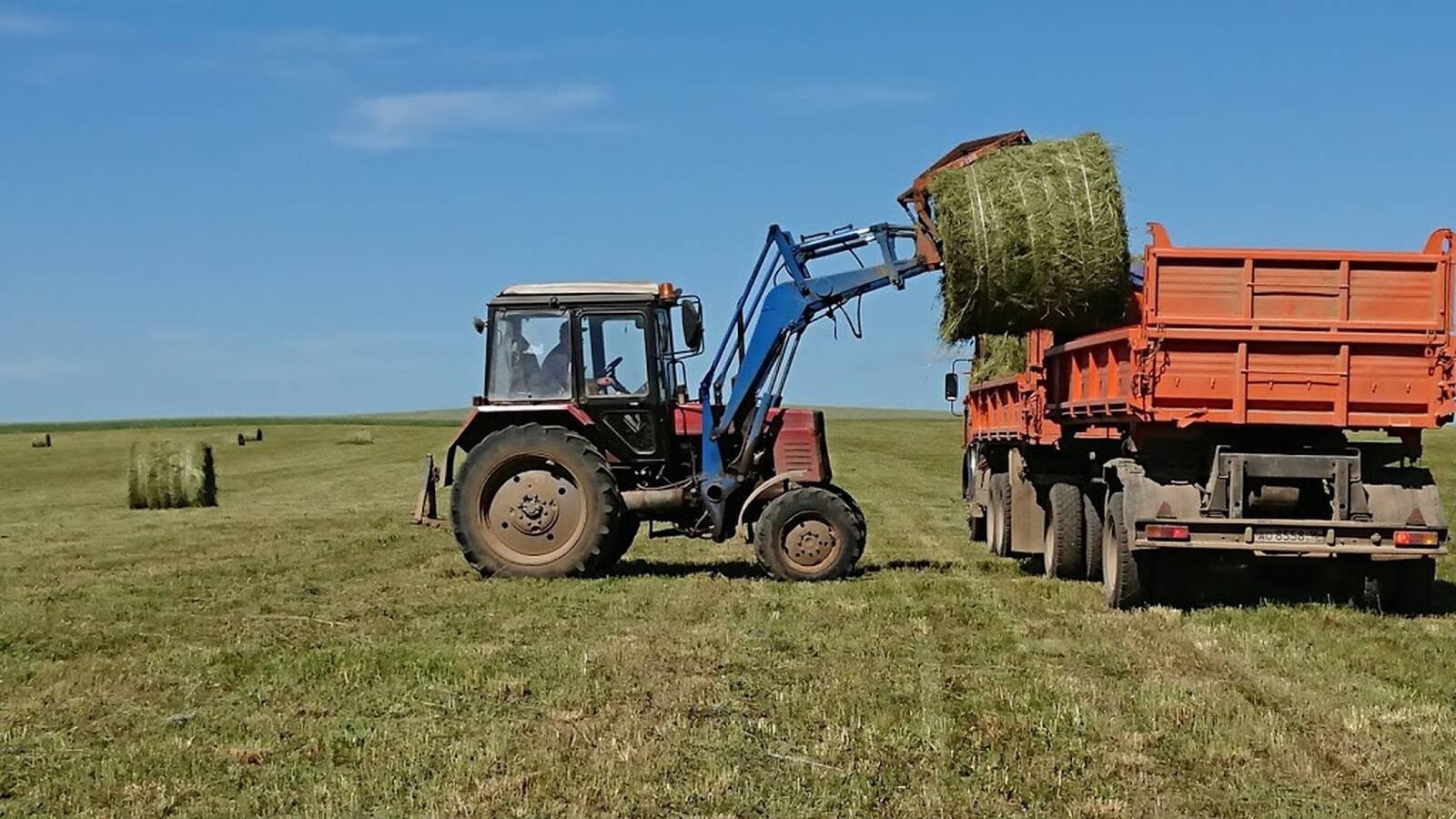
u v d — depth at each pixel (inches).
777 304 550.6
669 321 581.6
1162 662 366.9
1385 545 443.2
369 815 240.1
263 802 248.8
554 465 554.3
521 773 261.3
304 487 1352.1
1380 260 443.2
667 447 567.5
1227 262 444.1
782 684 338.3
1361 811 239.1
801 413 566.9
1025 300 447.8
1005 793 250.4
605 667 357.1
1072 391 527.2
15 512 1084.5
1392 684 338.6
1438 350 442.9
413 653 380.5
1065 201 437.7
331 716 312.5
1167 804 243.8
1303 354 445.1
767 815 238.2
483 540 553.9
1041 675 347.6
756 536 543.8
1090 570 546.0
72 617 464.1
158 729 304.5
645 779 257.0
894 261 544.4
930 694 324.8
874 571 574.6
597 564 554.6
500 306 570.6
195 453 1122.7
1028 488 616.4
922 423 2573.8
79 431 2642.7
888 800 246.4
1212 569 587.8
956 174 447.5
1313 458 448.8
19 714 320.5
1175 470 460.1
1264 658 370.9
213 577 577.0
